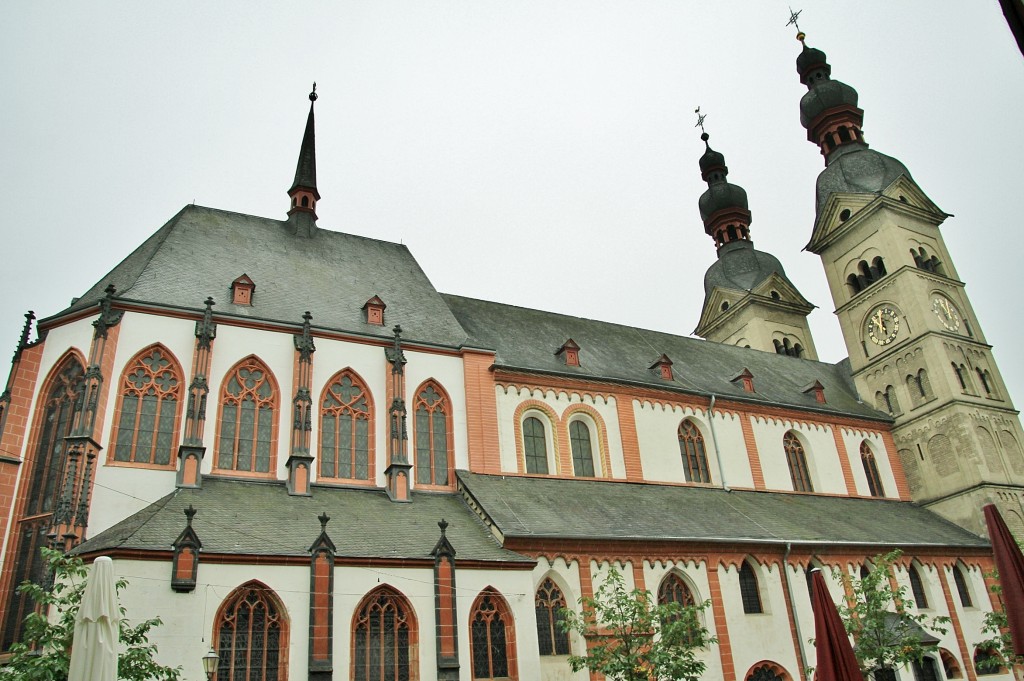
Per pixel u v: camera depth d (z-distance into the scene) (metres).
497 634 35.28
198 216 50.56
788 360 74.88
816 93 82.12
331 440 42.84
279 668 30.75
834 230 76.00
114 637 19.08
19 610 34.12
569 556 39.84
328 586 32.03
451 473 44.97
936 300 70.00
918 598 52.28
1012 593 17.75
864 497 62.12
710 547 44.44
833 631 23.44
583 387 52.06
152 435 38.75
